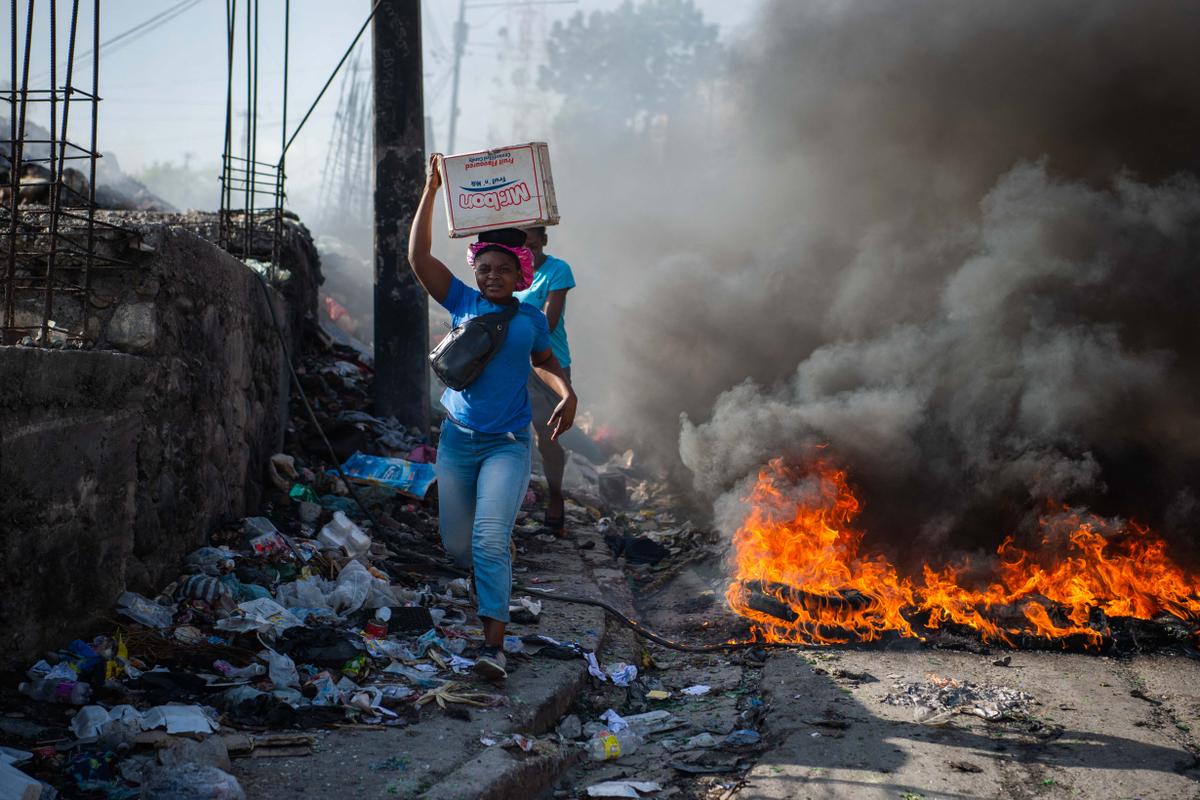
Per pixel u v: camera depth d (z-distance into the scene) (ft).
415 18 23.47
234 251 21.48
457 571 16.62
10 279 11.58
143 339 12.57
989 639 15.29
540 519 21.93
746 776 10.26
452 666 12.19
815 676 13.48
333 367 25.09
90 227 12.14
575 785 10.23
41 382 9.94
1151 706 12.59
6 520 9.57
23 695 9.67
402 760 9.36
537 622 14.60
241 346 16.35
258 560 14.38
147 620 11.68
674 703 12.85
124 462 11.82
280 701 10.30
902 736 11.28
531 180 12.03
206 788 8.04
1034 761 10.63
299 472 19.29
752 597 16.90
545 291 18.30
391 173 23.47
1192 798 9.78
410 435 23.43
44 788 7.95
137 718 9.37
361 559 15.94
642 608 17.71
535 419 19.69
